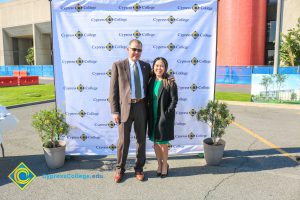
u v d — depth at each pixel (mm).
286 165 4766
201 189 3873
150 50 4648
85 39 4613
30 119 8656
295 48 20844
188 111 4883
